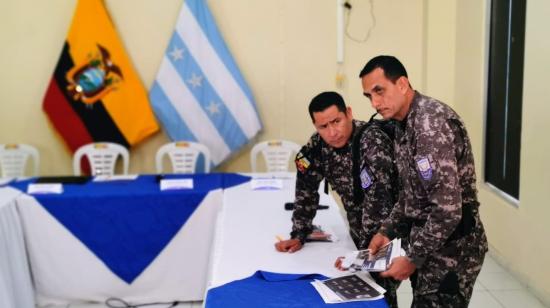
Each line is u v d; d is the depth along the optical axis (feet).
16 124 13.89
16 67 13.66
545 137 9.32
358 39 14.30
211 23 13.67
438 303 5.68
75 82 13.48
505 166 11.65
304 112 14.52
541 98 9.37
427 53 14.14
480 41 12.37
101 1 13.43
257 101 14.43
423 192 5.45
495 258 11.92
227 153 14.06
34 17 13.52
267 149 12.99
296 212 6.83
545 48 9.16
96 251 10.08
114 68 13.57
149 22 13.82
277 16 14.08
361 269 5.46
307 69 14.34
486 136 12.48
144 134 13.91
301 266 6.09
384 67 5.32
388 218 5.85
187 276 10.31
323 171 6.65
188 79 13.74
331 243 6.86
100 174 12.88
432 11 13.93
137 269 10.18
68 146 13.74
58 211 9.90
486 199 12.40
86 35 13.37
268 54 14.23
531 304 9.82
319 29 14.19
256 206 9.00
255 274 5.85
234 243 6.98
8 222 9.27
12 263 9.33
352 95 14.52
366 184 5.86
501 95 11.73
